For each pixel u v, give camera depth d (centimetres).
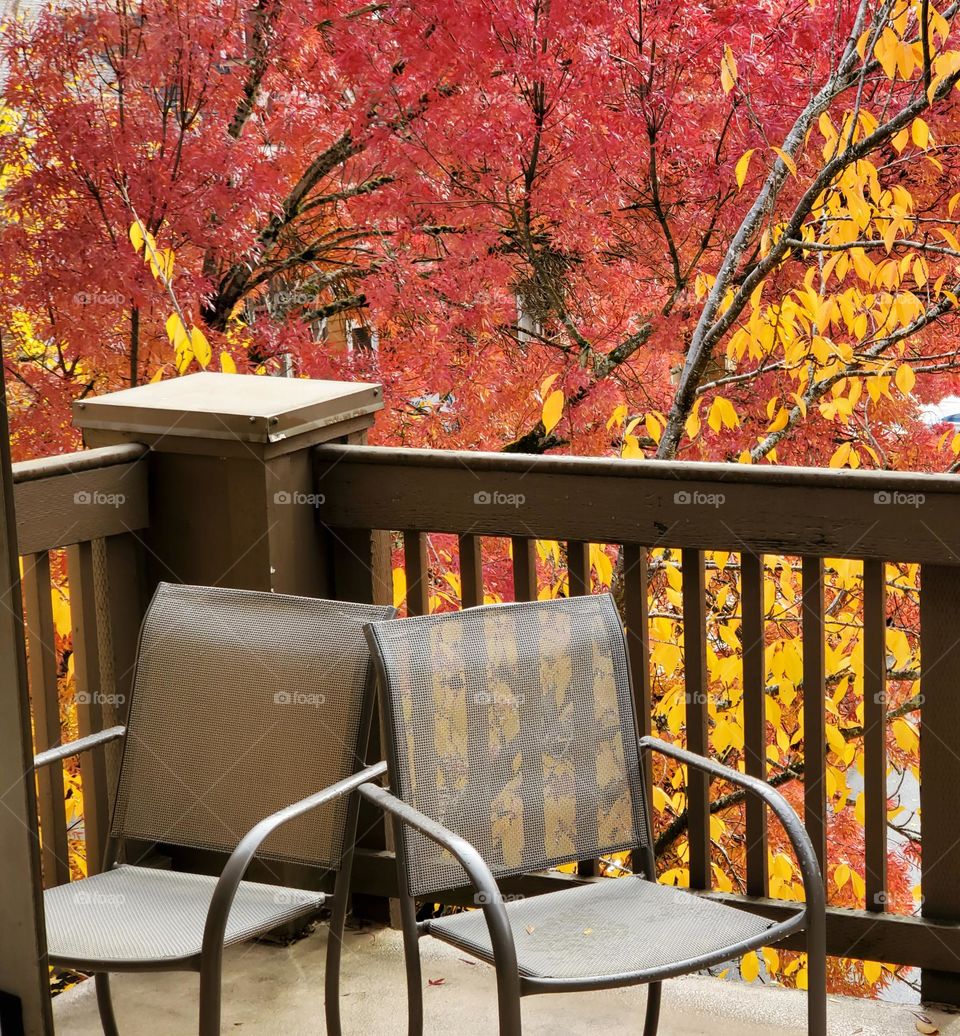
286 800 228
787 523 256
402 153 561
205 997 189
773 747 549
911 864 529
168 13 527
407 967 214
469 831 219
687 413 503
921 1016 259
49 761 227
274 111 596
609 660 235
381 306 593
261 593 238
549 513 275
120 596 293
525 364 586
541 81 532
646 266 588
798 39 542
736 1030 260
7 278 523
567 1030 264
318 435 293
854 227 469
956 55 429
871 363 514
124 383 568
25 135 530
